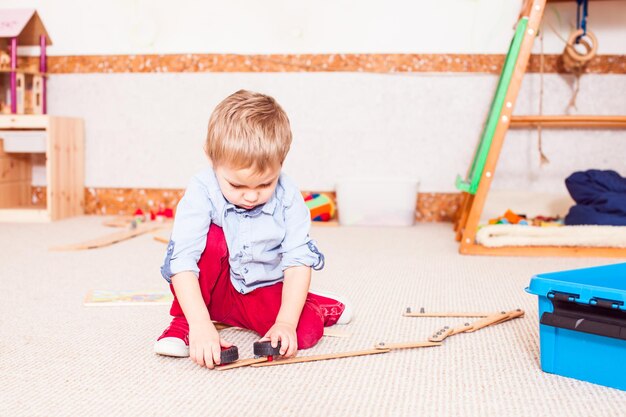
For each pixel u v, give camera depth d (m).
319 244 2.23
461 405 0.82
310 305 1.11
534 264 1.86
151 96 2.96
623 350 0.86
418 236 2.44
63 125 2.80
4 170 2.83
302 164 2.94
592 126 2.78
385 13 2.83
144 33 2.93
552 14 2.75
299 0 2.85
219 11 2.89
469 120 2.85
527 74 2.79
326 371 0.94
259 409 0.80
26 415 0.78
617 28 2.73
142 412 0.79
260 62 2.90
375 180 2.70
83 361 0.98
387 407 0.81
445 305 1.35
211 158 0.96
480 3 2.78
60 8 2.96
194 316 0.96
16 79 2.77
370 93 2.88
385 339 1.10
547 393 0.86
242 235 1.03
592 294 0.86
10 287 1.49
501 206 2.74
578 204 2.32
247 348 1.04
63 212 2.83
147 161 3.00
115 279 1.60
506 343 1.08
